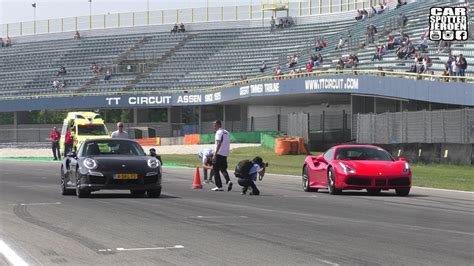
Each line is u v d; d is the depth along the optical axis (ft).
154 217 65.10
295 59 286.87
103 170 84.17
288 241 49.39
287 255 43.45
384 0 307.78
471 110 147.02
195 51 343.67
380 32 259.80
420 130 165.68
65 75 355.97
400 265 39.83
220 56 334.24
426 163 158.40
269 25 349.61
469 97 164.96
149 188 85.76
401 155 167.43
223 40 346.13
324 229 56.29
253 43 335.67
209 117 314.55
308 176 100.12
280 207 76.07
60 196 90.43
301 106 287.07
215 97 291.99
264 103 290.76
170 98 310.45
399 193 94.02
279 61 307.58
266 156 212.64
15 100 341.00
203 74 325.21
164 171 157.17
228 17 359.87
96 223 60.34
